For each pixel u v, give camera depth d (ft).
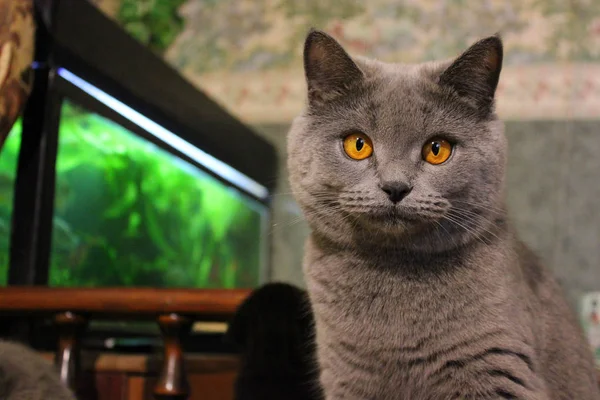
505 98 3.59
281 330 1.94
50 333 2.22
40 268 2.24
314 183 1.70
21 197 2.24
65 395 1.71
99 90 2.44
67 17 2.29
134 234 2.73
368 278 1.68
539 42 3.60
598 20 3.56
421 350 1.63
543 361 1.69
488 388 1.57
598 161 3.50
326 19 3.78
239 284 3.61
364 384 1.67
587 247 3.47
